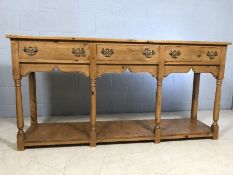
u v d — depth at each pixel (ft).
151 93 8.80
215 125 6.35
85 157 5.25
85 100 8.40
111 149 5.69
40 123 7.02
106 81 8.41
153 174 4.60
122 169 4.77
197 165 4.99
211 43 5.80
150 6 8.20
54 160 5.09
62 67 5.36
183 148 5.81
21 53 5.14
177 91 8.97
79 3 7.77
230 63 9.14
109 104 8.59
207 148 5.83
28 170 4.67
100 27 8.03
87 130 6.41
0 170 4.64
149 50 5.61
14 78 5.22
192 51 5.82
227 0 8.69
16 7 7.41
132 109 8.79
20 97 5.36
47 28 7.70
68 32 7.86
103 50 5.42
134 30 8.25
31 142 5.54
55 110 8.28
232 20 8.86
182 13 8.46
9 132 6.61
